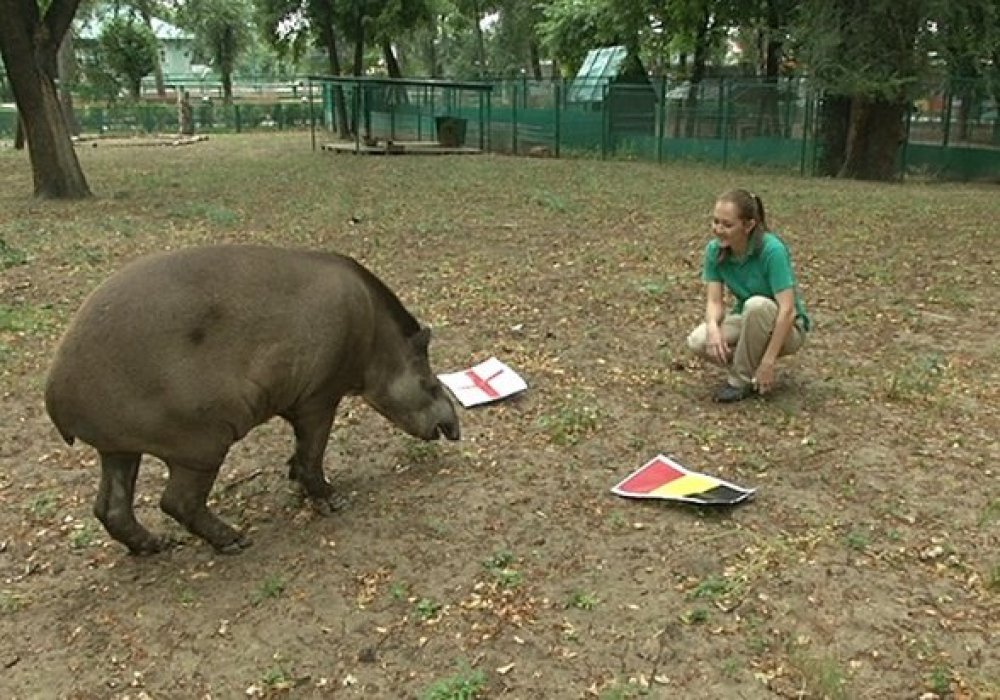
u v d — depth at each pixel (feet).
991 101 73.10
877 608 12.35
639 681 11.12
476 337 24.58
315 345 13.65
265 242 38.83
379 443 17.97
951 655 11.44
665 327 25.35
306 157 85.51
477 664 11.54
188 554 14.25
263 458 17.53
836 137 75.61
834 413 18.94
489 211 47.98
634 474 16.22
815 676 10.89
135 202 53.06
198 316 12.60
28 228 42.73
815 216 47.21
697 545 13.94
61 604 13.15
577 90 96.99
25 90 53.67
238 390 12.89
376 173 69.05
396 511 15.25
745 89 81.66
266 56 262.26
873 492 15.58
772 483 15.99
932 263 34.37
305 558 13.94
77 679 11.60
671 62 137.90
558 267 33.19
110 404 12.26
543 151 94.89
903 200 54.39
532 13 151.94
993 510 14.83
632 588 12.94
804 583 12.89
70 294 29.66
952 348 23.43
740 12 88.74
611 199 53.57
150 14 198.18
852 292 29.48
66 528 15.20
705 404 19.60
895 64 67.51
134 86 161.89
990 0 65.87
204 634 12.32
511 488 15.94
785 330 18.60
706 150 85.05
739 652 11.57
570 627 12.15
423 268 33.09
